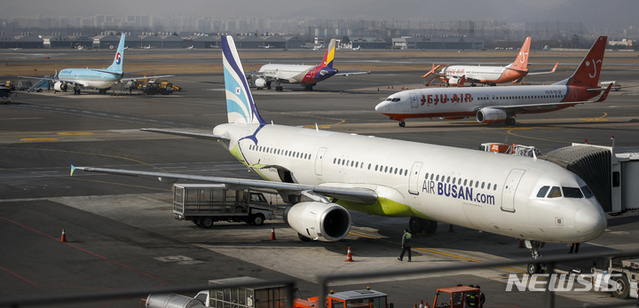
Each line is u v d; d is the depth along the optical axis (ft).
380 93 517.14
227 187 123.34
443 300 88.43
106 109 381.81
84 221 137.80
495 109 305.32
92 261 107.24
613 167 126.31
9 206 150.71
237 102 173.99
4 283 94.38
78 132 284.61
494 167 106.83
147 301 80.43
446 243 125.08
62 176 191.21
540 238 100.12
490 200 103.81
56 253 111.86
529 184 99.71
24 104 406.00
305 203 118.73
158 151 238.48
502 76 545.44
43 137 267.80
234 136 167.94
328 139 143.43
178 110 378.32
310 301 79.05
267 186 122.01
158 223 137.90
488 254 116.47
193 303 77.15
